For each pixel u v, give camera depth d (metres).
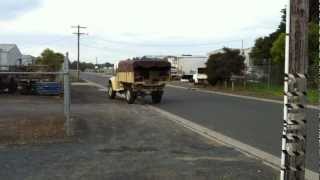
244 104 37.91
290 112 9.20
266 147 17.00
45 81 46.78
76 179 11.68
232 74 67.69
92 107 33.56
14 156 14.59
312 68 45.41
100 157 14.51
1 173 12.28
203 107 35.16
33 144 16.81
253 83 66.75
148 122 24.33
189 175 12.19
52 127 21.06
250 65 82.75
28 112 28.61
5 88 47.41
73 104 36.59
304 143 9.25
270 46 79.25
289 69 9.16
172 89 64.25
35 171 12.52
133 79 38.59
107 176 12.02
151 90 39.19
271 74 61.19
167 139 18.48
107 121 24.28
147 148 16.27
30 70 52.16
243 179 11.79
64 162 13.72
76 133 19.44
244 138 19.22
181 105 37.06
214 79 69.56
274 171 12.78
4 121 23.45
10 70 50.59
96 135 19.11
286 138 9.27
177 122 24.73
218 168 13.09
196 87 69.88
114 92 43.16
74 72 120.25
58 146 16.45
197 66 91.31
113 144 16.98
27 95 45.94
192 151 15.87
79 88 63.91
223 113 30.31
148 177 11.95
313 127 22.45
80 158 14.34
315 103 36.69
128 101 39.06
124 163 13.62
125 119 25.53
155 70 39.25
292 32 9.09
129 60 39.62
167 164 13.55
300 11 9.05
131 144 17.06
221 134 20.36
